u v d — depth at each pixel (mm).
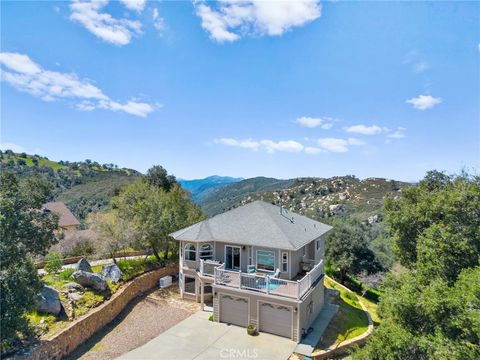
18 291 12672
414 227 20234
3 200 13938
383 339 12391
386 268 37281
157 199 31547
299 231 23438
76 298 18984
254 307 19016
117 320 19844
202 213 36719
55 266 22391
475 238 15039
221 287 19859
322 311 22531
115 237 26797
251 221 23875
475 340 10414
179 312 21516
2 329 12031
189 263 23844
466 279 11367
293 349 16953
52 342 14555
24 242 15414
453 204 16375
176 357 15797
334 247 35188
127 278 24594
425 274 14852
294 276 21750
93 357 15445
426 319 12516
